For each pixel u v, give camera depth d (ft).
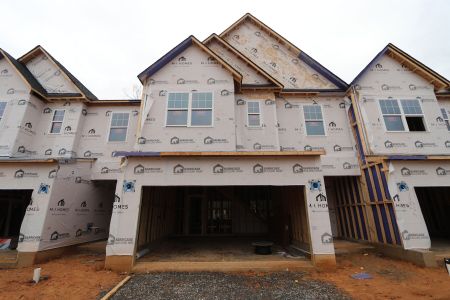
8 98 36.73
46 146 37.22
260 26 45.03
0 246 28.86
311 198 23.15
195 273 20.83
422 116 34.99
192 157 24.45
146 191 28.37
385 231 27.73
